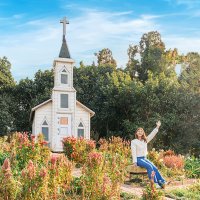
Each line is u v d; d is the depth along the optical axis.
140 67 56.97
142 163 15.33
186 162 21.88
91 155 12.00
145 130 42.56
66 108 34.16
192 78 51.19
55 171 10.63
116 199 10.66
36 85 52.38
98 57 68.44
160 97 45.47
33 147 15.67
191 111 44.47
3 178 9.37
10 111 50.50
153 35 61.59
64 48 35.09
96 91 50.53
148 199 10.85
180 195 14.18
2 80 53.59
